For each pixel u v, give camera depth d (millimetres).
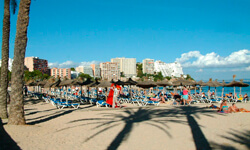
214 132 8477
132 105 19438
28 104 20469
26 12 9352
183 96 19922
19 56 9336
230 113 13609
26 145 6609
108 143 6980
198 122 10508
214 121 10766
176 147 6590
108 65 199875
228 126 9578
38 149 6250
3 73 11352
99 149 6355
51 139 7371
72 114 13445
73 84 20688
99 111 14898
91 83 20953
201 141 7234
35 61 157250
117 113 13805
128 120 11164
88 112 14375
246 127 9367
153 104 20375
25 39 9438
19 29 9289
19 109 9398
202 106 18375
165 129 9000
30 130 8539
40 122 10648
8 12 11461
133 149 6379
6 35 11461
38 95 27938
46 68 170625
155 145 6789
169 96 27922
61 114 13461
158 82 23859
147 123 10281
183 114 13281
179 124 10023
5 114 11312
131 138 7602
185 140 7359
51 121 10930
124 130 8828
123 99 21719
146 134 8156
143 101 19312
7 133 7910
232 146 6664
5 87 11398
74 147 6512
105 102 17844
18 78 9359
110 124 10078
